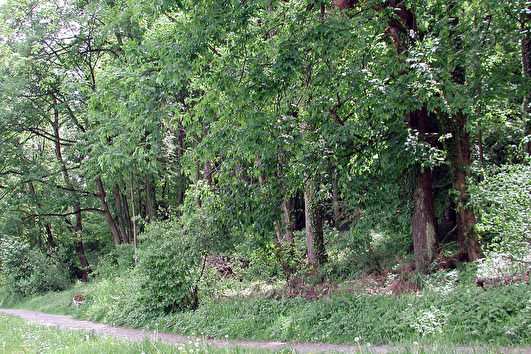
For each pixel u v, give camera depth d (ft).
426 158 34.01
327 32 30.35
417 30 39.73
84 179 96.89
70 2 89.51
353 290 34.42
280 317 35.04
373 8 37.58
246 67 32.19
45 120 100.99
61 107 90.94
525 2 35.19
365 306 31.07
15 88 87.25
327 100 34.91
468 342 23.40
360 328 28.84
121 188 96.17
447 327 25.50
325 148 35.76
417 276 34.30
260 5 30.07
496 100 36.65
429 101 33.14
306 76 36.70
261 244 39.91
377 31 37.83
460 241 39.19
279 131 32.19
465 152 39.75
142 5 30.86
